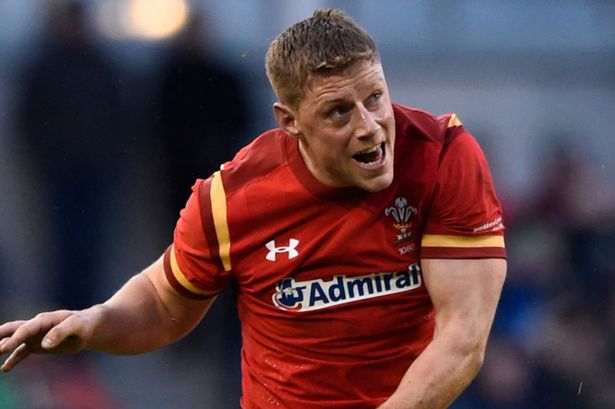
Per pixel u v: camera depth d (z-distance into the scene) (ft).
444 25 70.69
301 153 34.01
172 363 66.90
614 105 71.15
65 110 67.87
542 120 70.74
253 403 37.73
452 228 33.27
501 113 71.00
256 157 35.04
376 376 35.53
